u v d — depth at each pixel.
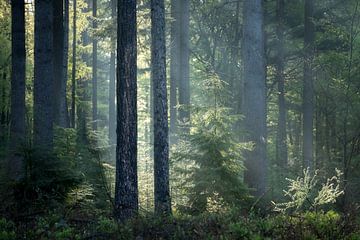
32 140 11.05
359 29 16.64
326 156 18.14
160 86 11.38
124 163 10.01
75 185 11.08
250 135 13.59
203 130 11.66
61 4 18.00
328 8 20.95
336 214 8.74
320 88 17.61
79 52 30.56
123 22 10.02
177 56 23.83
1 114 24.56
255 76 13.69
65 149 13.84
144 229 8.74
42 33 13.92
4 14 25.00
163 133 11.27
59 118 17.92
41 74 13.81
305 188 9.16
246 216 10.17
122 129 10.02
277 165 18.88
